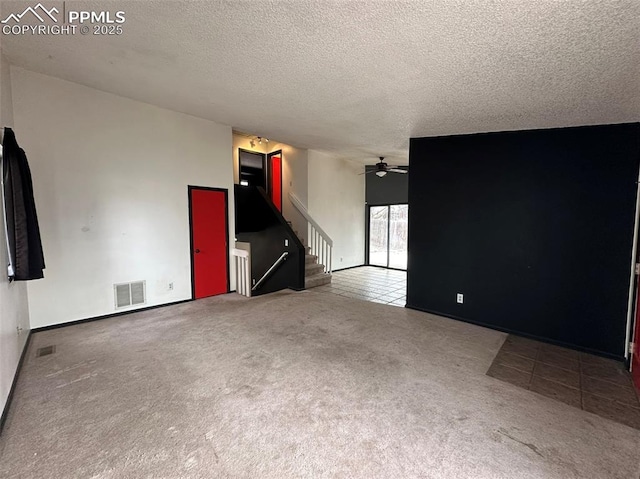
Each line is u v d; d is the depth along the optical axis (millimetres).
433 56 2195
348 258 8289
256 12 1834
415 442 1771
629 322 2840
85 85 3357
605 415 2066
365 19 1833
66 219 3377
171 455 1644
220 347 3016
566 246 3279
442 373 2594
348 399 2178
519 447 1748
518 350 3133
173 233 4309
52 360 2688
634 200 2934
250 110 3811
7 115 2707
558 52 2002
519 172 3541
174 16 1921
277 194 7754
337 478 1518
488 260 3768
